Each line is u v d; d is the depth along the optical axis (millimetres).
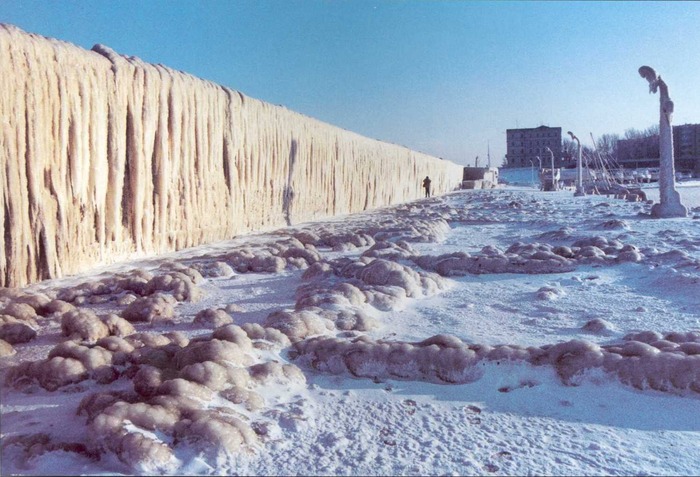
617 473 2859
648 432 3350
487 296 6863
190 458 2783
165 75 10023
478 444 3148
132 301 6207
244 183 13430
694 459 3018
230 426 2949
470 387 3973
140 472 2650
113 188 8797
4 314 5309
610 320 5645
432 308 6203
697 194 37656
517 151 117938
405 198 35188
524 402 3758
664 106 16156
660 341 4410
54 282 7289
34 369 3748
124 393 3361
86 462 2740
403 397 3797
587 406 3701
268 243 11094
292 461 2889
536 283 7633
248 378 3662
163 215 10164
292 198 16828
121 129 8898
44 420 3209
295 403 3547
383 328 5324
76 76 7895
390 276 6750
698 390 3801
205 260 9172
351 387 3945
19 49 6965
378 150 28188
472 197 35438
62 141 7652
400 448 3076
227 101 12391
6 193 6797
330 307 5508
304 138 17656
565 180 59906
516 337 5047
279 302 6480
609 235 12305
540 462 2959
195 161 11250
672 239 11203
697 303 6266
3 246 6781
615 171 69812
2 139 6719
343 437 3176
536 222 16281
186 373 3455
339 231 13773
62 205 7688
